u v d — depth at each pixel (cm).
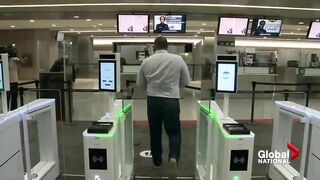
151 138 303
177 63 283
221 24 769
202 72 962
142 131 502
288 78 1077
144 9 772
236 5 705
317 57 1133
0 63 233
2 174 216
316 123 240
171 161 277
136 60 1075
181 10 782
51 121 315
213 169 242
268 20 779
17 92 551
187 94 985
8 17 854
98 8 759
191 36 1496
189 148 414
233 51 994
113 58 242
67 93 599
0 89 234
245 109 738
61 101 591
